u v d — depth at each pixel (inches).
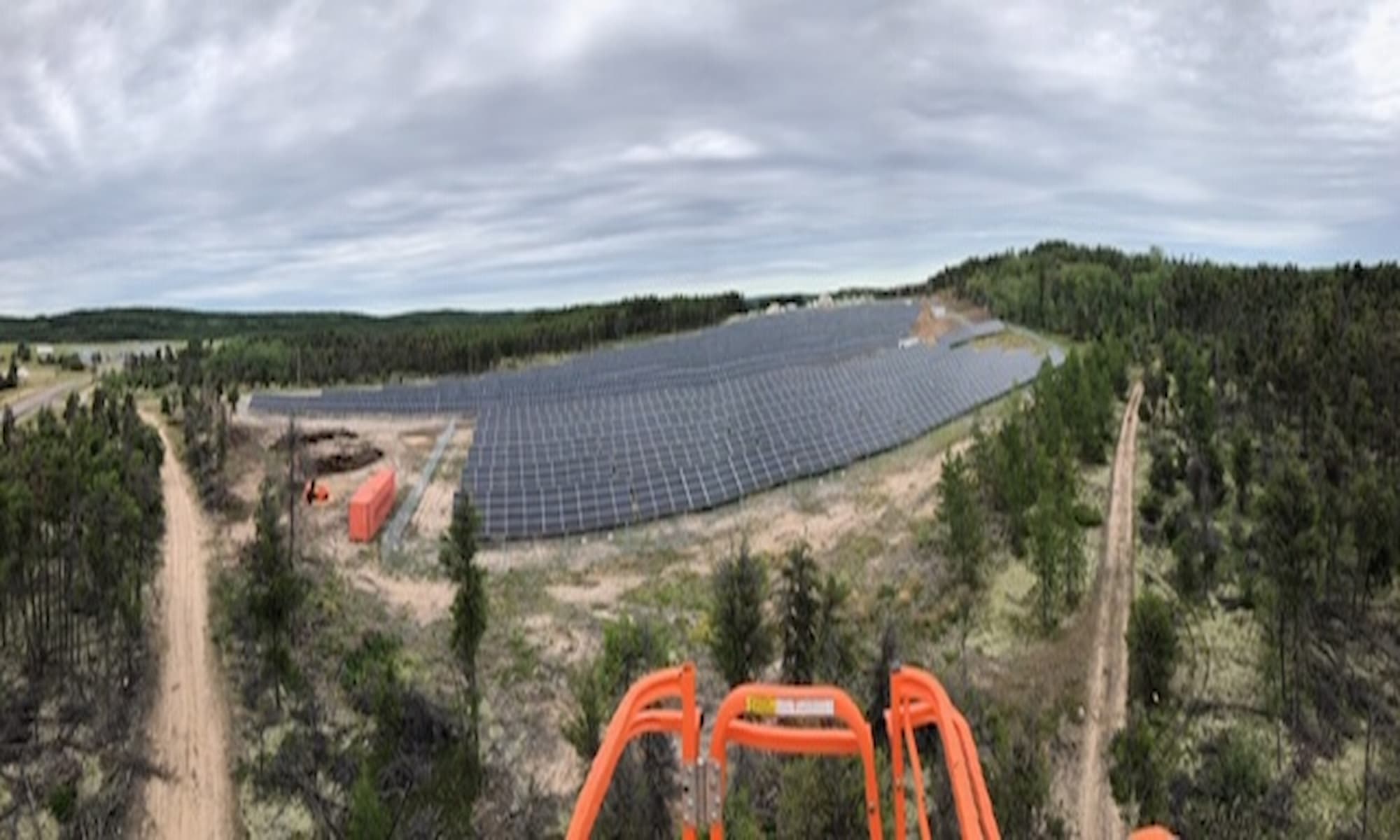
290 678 2102.6
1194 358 4468.5
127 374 7066.9
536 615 2480.3
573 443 3671.3
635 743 1590.8
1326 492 2667.3
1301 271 7347.4
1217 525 3043.8
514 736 1984.5
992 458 3302.2
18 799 1801.2
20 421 5083.7
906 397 4709.6
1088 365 4493.1
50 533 2669.8
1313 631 2439.7
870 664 2138.3
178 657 2351.1
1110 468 3838.6
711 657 2199.8
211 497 3442.4
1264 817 1825.8
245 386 7190.0
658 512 3174.2
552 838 1681.8
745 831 1402.6
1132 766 1820.9
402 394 5762.8
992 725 1771.7
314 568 2731.3
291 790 1855.3
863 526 3112.7
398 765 1865.2
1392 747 2049.7
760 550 2901.1
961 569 2704.2
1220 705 2186.3
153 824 1781.5
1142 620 2098.9
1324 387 3686.0
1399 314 4805.6
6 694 2100.1
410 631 2415.1
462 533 2086.6
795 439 3836.1
